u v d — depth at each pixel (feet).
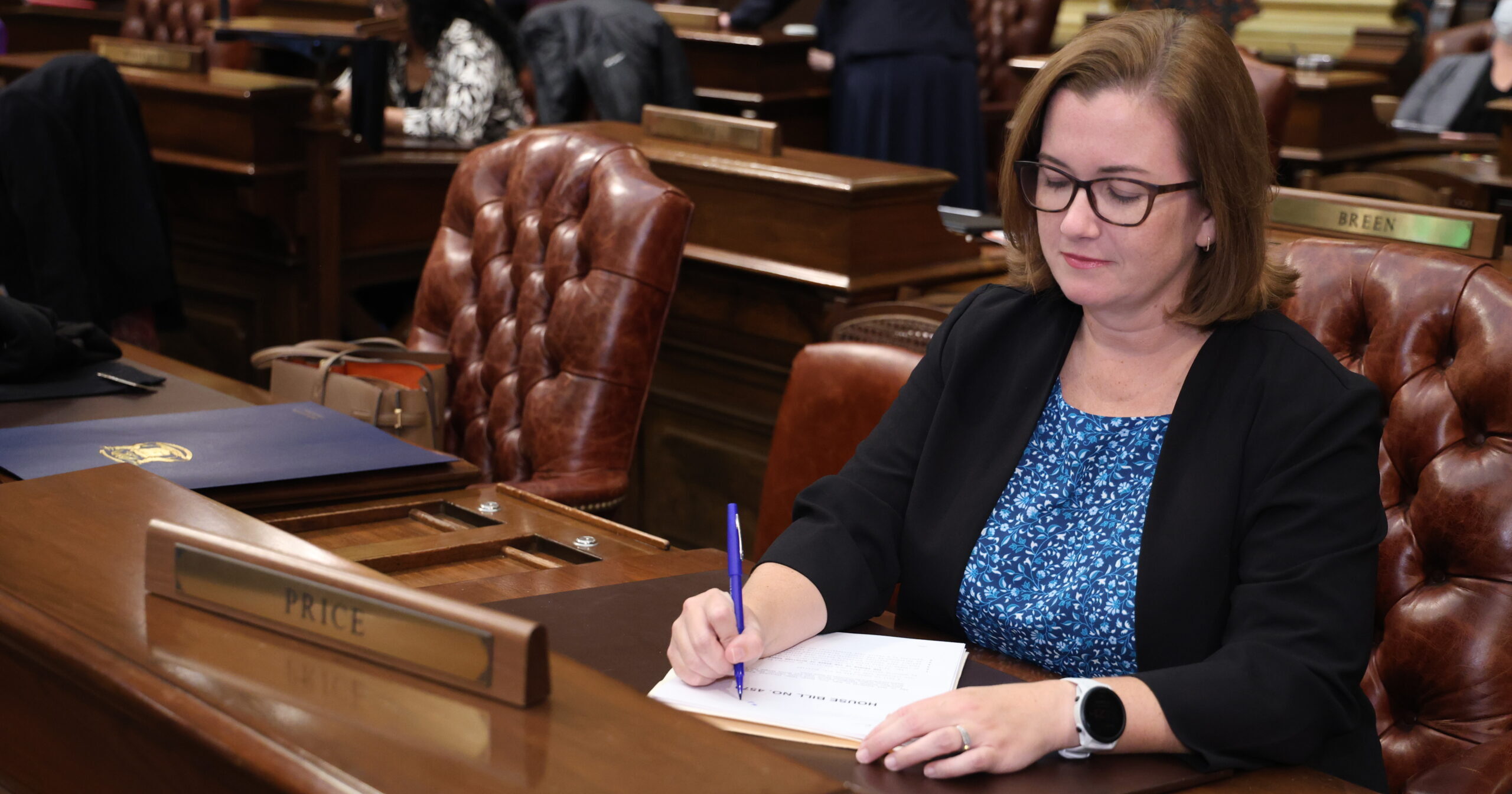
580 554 5.24
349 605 2.99
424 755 2.58
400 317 16.43
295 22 14.48
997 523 4.67
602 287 7.57
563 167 8.00
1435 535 5.10
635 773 2.56
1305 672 3.78
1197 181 4.14
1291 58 23.56
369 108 14.47
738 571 4.13
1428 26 24.97
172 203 14.60
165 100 13.98
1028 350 4.87
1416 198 14.44
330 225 14.02
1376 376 5.33
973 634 4.70
